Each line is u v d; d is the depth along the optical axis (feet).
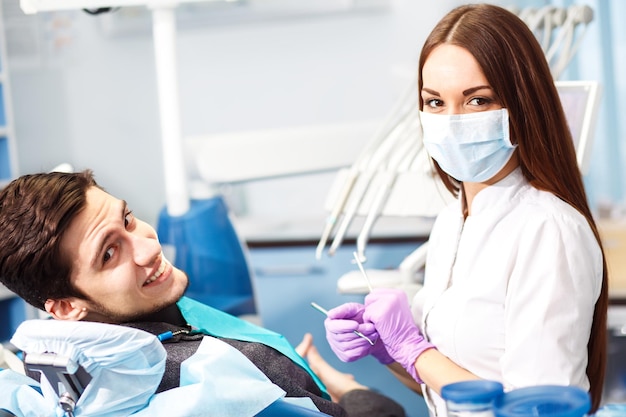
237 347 4.73
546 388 3.20
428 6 12.68
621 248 10.29
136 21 13.37
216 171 8.21
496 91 4.11
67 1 6.25
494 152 4.24
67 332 3.65
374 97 13.08
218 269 7.85
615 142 11.76
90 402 3.80
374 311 4.63
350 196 6.52
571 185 4.33
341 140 8.46
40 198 4.21
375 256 11.67
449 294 4.57
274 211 13.10
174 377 4.29
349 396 6.02
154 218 13.91
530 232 4.14
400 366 5.33
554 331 3.97
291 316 11.69
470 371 4.43
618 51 11.63
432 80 4.21
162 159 13.75
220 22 13.19
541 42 6.79
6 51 13.52
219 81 13.41
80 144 13.83
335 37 13.02
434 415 4.88
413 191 6.18
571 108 5.56
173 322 4.83
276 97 13.33
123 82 13.61
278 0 12.98
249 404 3.94
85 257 4.25
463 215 4.75
